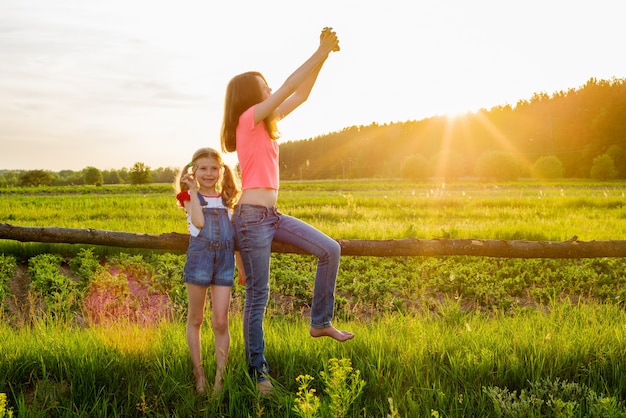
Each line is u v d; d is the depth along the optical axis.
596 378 3.89
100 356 4.07
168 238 4.98
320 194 48.91
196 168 3.77
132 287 9.88
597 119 165.25
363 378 3.92
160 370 3.94
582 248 4.84
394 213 24.12
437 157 125.06
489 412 3.50
